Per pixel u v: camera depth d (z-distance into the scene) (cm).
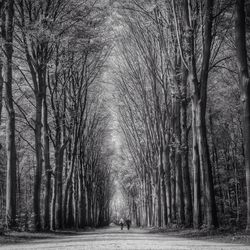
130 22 3309
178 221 3094
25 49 2480
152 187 4791
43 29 2209
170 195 3588
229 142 4628
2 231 2031
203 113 2136
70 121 3481
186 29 2208
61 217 3309
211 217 2059
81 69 3625
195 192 2344
